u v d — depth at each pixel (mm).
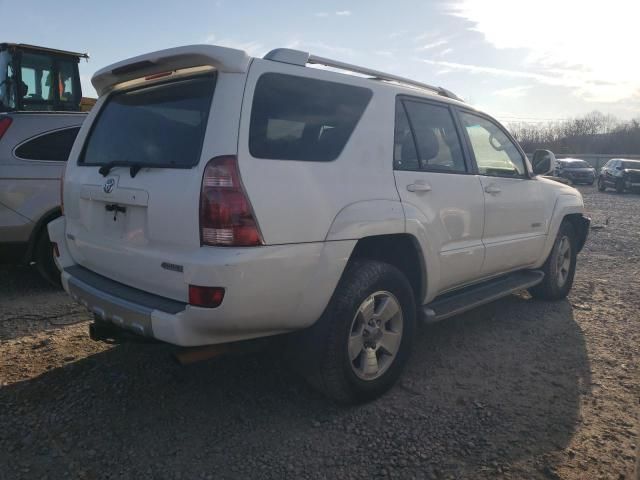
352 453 2945
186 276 2732
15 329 4656
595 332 4848
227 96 2820
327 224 3053
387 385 3547
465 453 2947
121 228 3160
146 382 3703
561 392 3660
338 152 3230
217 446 2992
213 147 2736
